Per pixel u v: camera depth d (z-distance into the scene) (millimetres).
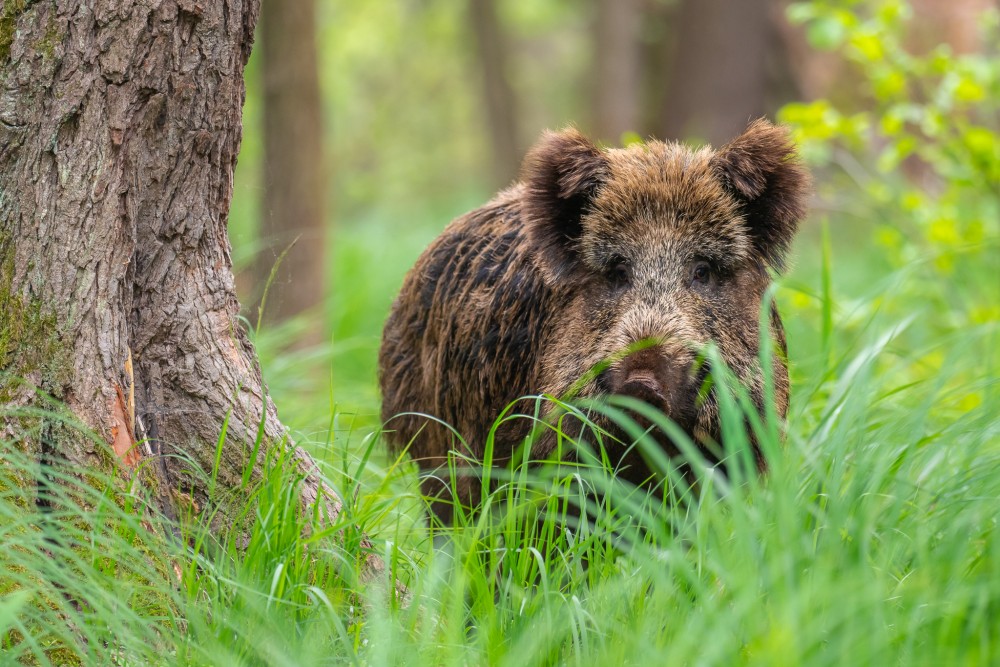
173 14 7270
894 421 8242
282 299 15812
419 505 9328
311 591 6301
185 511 7473
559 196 8227
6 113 7078
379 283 19375
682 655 5285
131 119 7254
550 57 71875
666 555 6203
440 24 59062
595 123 43281
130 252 7355
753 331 8195
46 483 6727
